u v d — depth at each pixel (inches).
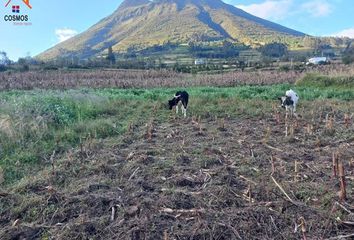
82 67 2202.3
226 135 360.2
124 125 407.2
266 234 171.5
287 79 1085.1
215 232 171.9
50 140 337.1
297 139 330.6
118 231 176.6
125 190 220.7
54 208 198.4
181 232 173.3
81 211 195.3
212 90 818.2
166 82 1142.3
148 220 183.0
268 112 487.8
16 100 473.4
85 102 507.2
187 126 409.7
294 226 176.4
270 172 244.1
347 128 370.9
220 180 231.0
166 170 251.3
